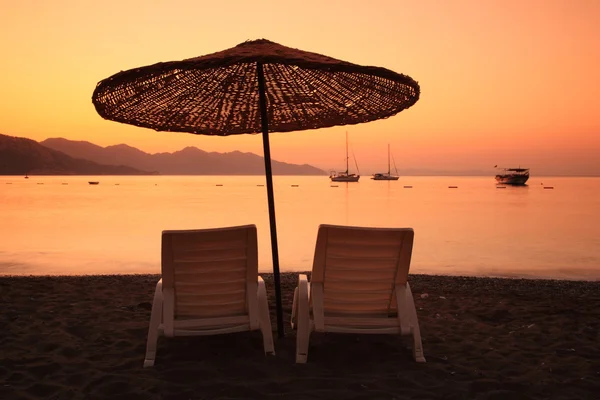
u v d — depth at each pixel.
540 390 3.21
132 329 4.51
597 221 21.23
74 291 6.36
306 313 3.66
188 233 3.43
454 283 7.59
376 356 3.82
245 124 4.87
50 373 3.45
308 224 19.31
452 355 3.93
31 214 24.33
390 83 3.86
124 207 30.62
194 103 4.43
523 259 11.19
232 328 3.56
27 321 4.81
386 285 3.69
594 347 4.16
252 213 25.31
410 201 41.31
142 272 9.38
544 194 60.97
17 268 9.76
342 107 4.57
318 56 3.53
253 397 3.03
